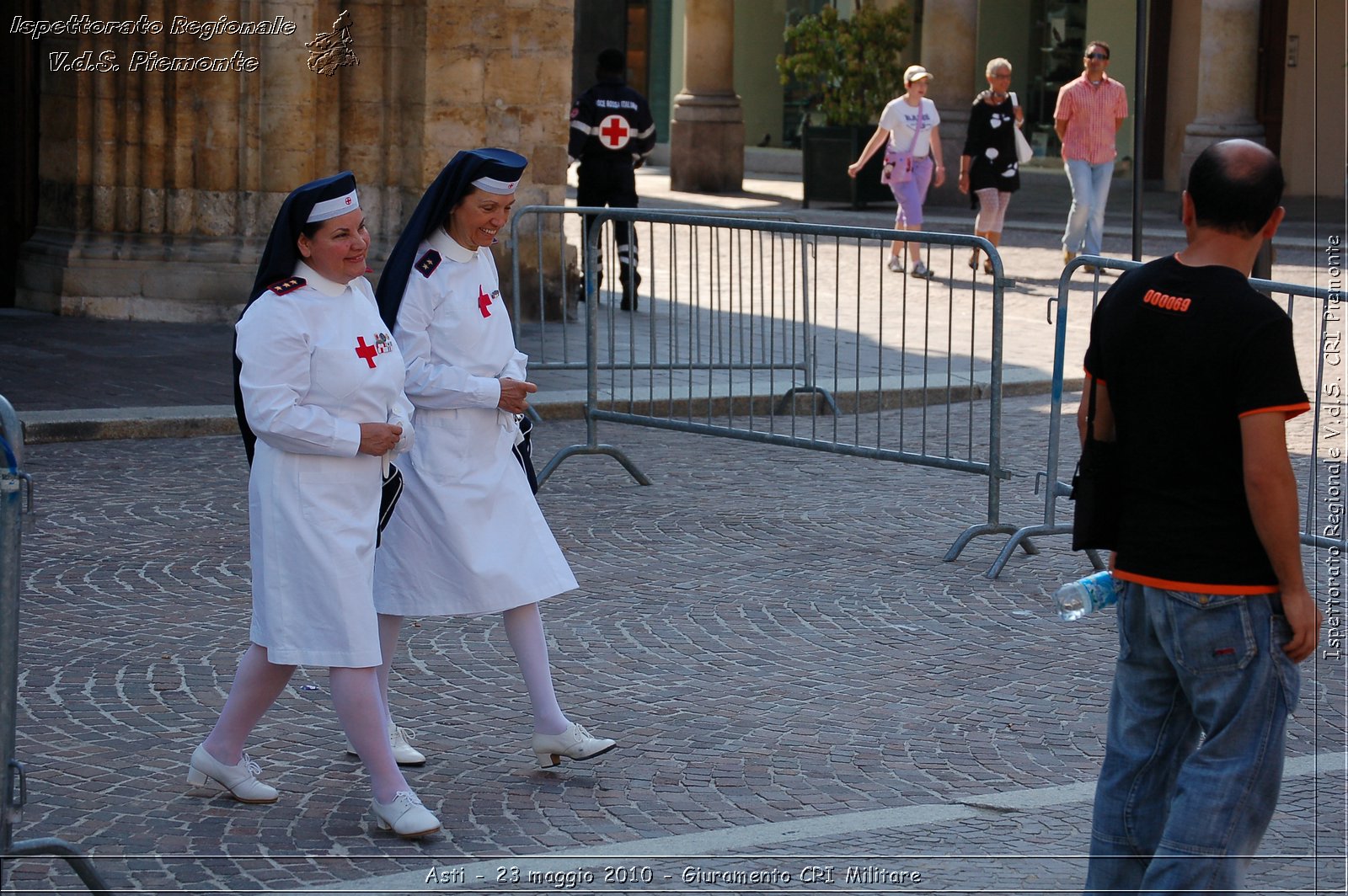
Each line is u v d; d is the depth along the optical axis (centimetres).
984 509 994
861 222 2527
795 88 3553
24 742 594
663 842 514
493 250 1599
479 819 539
